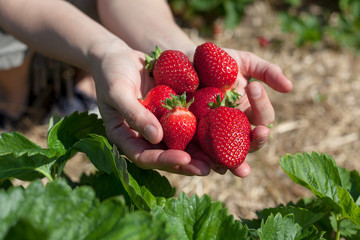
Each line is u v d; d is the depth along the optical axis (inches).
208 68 18.8
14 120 31.7
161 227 11.7
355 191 16.8
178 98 17.0
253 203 27.6
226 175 29.0
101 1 24.1
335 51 43.4
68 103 31.6
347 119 35.1
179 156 15.6
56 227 11.7
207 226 13.9
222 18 46.7
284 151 31.7
